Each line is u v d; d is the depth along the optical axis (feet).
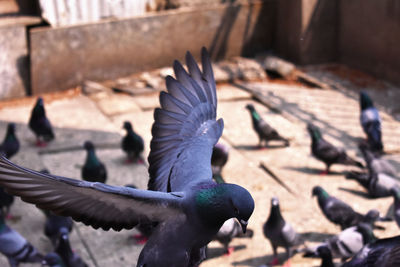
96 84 49.57
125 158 37.83
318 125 42.01
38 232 30.50
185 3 52.47
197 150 11.60
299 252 26.50
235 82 50.62
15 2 47.52
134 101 46.47
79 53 49.08
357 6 50.42
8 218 31.42
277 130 41.39
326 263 25.55
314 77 50.83
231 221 27.20
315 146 34.78
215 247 29.07
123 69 51.26
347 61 52.85
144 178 35.42
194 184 10.63
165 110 11.88
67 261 25.72
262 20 55.01
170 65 53.01
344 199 32.86
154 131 11.73
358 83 49.37
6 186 8.54
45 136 38.37
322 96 47.26
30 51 47.34
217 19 53.42
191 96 12.12
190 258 11.26
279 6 54.24
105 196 9.34
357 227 26.40
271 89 48.83
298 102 46.09
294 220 30.86
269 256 28.30
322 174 35.45
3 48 46.65
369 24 49.62
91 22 48.96
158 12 51.78
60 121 43.06
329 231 29.89
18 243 25.71
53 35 47.73
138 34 50.80
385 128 41.06
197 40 53.42
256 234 29.96
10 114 44.57
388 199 32.68
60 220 28.09
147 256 10.82
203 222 10.34
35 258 26.04
